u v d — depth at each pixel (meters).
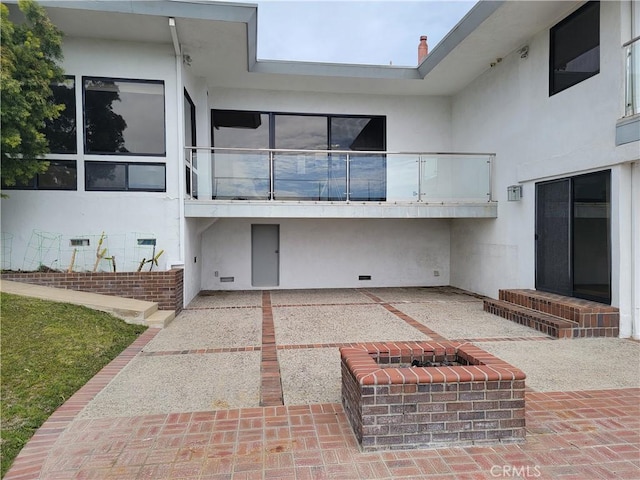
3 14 6.15
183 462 2.77
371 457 2.83
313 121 11.63
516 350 5.46
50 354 4.73
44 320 5.56
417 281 12.16
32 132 6.57
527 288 8.53
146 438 3.09
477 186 9.87
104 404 3.72
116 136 8.33
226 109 11.14
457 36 8.58
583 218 6.97
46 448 2.96
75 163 8.16
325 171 9.61
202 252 11.16
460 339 6.03
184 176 8.75
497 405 3.01
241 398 3.86
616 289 6.20
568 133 7.29
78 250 8.14
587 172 6.84
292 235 11.60
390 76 10.53
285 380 4.35
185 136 9.14
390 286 12.03
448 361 3.73
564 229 7.45
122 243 8.30
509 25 7.86
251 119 11.35
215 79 10.51
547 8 7.21
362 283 11.90
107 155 8.25
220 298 9.90
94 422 3.36
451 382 2.96
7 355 4.50
